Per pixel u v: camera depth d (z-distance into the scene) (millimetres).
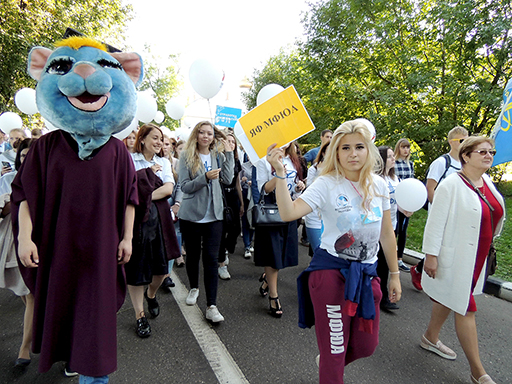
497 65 6715
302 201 1685
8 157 3789
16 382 2078
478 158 2133
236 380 2107
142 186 2475
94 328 1601
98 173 1637
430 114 7445
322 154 3504
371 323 1612
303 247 5301
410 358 2400
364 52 8453
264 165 2996
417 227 6117
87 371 1576
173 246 2756
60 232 1587
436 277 2264
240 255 4887
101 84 1522
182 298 3336
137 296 2635
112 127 1636
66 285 1605
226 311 3070
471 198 2141
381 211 1701
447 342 2635
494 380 2203
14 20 8797
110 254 1677
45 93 1530
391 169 3465
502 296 3566
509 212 6785
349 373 2205
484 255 2178
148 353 2379
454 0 6754
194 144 2959
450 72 7430
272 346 2496
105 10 12273
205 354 2377
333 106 8695
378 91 7734
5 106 9914
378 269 3096
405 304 3301
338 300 1642
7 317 2928
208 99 3660
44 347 1578
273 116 1702
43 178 1631
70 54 1589
